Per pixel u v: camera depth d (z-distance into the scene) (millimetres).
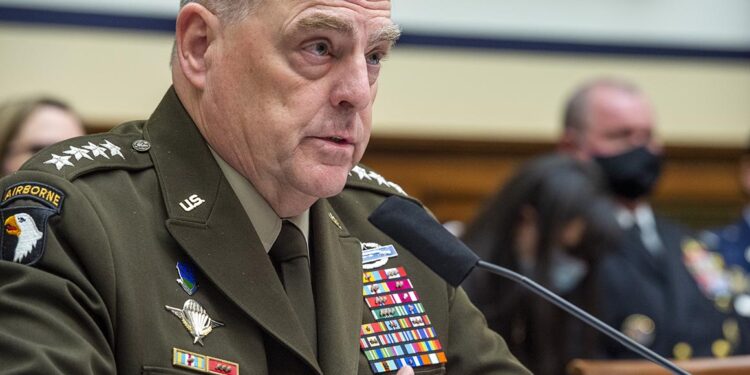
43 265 2703
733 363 4141
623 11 8594
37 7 7414
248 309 2898
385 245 3393
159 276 2867
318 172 2949
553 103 8484
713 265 6344
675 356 5938
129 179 2992
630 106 6516
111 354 2689
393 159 8547
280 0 2906
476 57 8344
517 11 8375
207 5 3014
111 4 7527
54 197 2793
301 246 3096
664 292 6043
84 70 7488
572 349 5445
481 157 8688
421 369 3164
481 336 3387
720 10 8797
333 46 2930
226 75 2984
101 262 2748
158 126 3135
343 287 3150
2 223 2777
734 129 8922
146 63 7586
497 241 5730
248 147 2990
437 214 8727
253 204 3057
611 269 5977
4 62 7355
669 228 6418
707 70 8828
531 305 5457
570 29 8484
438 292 3352
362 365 3098
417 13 8195
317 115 2936
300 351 2912
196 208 2986
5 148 5344
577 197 5543
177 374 2758
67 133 5426
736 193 9336
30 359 2523
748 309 6219
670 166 9211
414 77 8258
